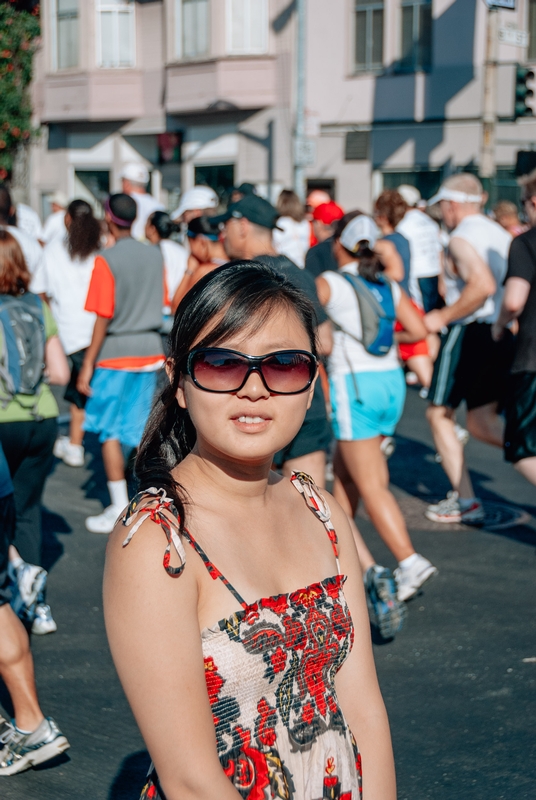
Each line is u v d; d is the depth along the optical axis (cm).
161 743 163
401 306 498
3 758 347
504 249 655
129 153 2392
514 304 545
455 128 1950
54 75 2397
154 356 619
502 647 461
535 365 542
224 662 169
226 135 2192
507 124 1898
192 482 183
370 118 2047
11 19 2362
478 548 613
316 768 176
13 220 758
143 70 2317
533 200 550
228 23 2114
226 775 168
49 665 440
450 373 639
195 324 179
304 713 177
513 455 557
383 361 484
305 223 1053
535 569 573
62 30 2388
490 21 1493
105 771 352
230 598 171
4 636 343
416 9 1966
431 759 360
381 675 431
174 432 196
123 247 606
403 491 755
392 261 770
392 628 457
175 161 2295
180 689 163
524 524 665
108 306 598
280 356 175
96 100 2334
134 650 164
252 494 184
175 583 166
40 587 465
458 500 669
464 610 508
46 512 693
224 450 177
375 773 190
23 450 456
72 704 402
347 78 2055
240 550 178
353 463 491
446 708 400
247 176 2170
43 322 462
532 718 391
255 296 177
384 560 593
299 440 455
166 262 746
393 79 2005
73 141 2456
